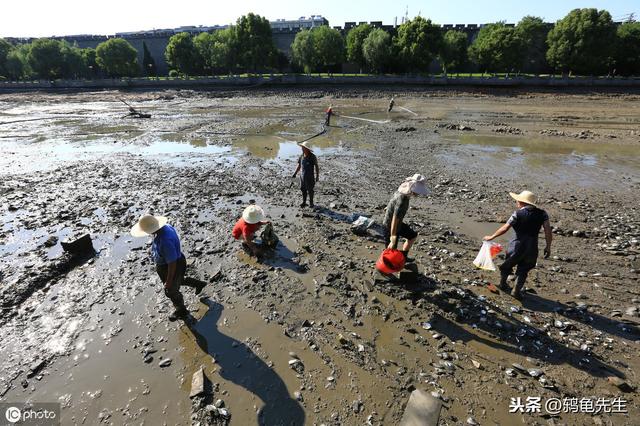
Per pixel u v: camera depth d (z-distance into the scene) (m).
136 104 41.03
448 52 52.78
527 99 37.91
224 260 7.40
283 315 5.73
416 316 5.67
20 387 4.49
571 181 12.91
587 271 7.00
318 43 54.56
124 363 4.84
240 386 4.43
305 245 7.95
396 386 4.41
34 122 28.70
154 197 11.19
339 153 17.25
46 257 7.58
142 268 7.12
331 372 4.63
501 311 5.75
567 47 46.19
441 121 26.70
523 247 5.64
